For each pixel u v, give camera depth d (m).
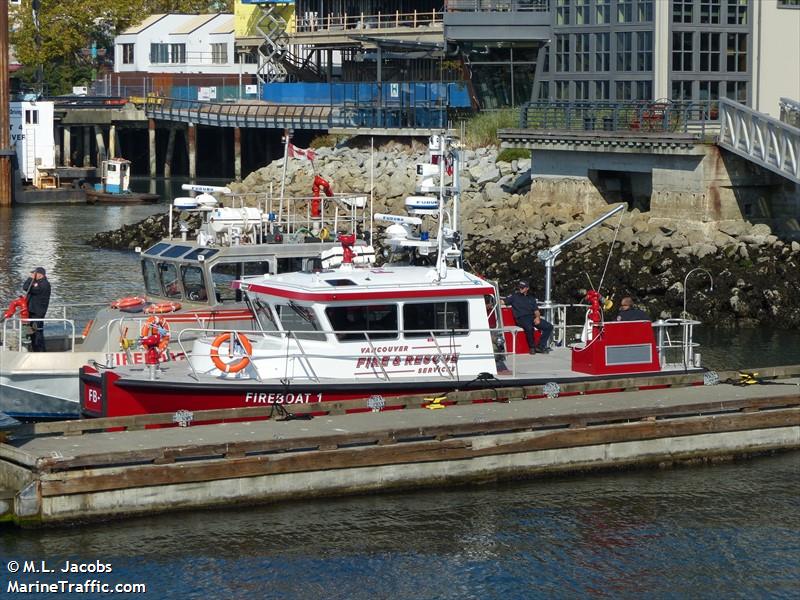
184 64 107.81
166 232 55.75
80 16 111.38
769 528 22.48
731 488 24.23
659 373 27.05
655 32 53.09
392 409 24.91
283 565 20.91
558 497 23.66
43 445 22.36
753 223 46.66
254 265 28.45
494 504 23.27
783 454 25.94
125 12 114.56
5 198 72.88
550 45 58.38
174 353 26.83
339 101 84.06
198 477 22.06
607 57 55.59
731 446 25.56
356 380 25.00
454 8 61.78
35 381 26.06
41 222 64.94
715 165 46.06
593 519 22.75
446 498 23.38
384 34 83.19
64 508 21.47
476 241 48.50
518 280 43.50
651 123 49.25
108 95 102.12
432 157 26.31
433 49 70.69
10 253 53.12
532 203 52.44
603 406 25.14
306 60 91.94
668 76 52.69
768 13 53.62
